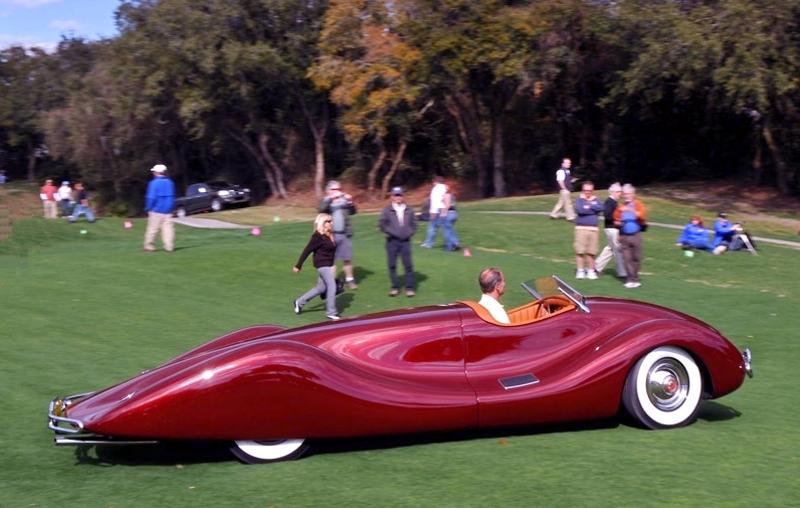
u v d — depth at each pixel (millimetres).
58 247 24297
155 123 50406
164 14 44938
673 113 43250
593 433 6969
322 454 6539
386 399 6359
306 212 40312
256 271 16969
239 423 6113
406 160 49969
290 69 45406
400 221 15180
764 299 14984
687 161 44719
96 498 5594
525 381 6723
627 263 16172
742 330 12406
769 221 31469
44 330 11930
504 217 27547
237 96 46688
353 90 40969
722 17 31484
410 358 6664
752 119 40500
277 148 51875
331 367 6344
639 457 6238
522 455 6348
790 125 37094
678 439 6723
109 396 6371
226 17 44344
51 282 15828
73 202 34781
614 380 6836
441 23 37781
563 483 5672
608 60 41375
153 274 16688
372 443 6805
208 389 6051
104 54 54062
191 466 6312
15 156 74625
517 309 7965
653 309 7305
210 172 55875
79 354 10516
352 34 41844
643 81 34625
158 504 5453
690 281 17312
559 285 7633
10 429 7379
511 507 5254
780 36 31156
